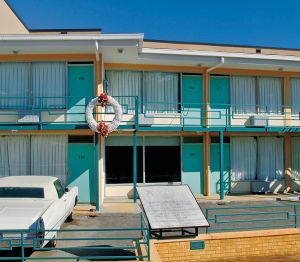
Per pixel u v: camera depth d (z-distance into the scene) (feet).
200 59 47.50
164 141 50.37
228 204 44.93
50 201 27.84
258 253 28.58
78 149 44.62
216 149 51.75
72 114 43.91
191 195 28.04
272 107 53.88
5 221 23.88
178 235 27.76
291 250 29.25
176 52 46.32
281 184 53.42
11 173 44.65
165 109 50.29
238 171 52.54
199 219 26.53
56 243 28.89
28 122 43.16
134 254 26.09
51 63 44.73
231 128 48.24
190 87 51.01
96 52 41.14
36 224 24.03
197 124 50.93
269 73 53.57
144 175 49.49
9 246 23.00
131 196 48.55
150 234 27.30
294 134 54.24
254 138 53.31
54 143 44.75
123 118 48.98
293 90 55.01
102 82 45.34
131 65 49.26
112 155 48.91
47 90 44.55
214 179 51.42
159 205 26.91
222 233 28.32
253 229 31.22
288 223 35.17
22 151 44.78
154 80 50.26
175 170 50.47
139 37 40.45
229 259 27.91
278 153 54.08
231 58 48.08
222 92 52.19
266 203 45.32
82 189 44.24
